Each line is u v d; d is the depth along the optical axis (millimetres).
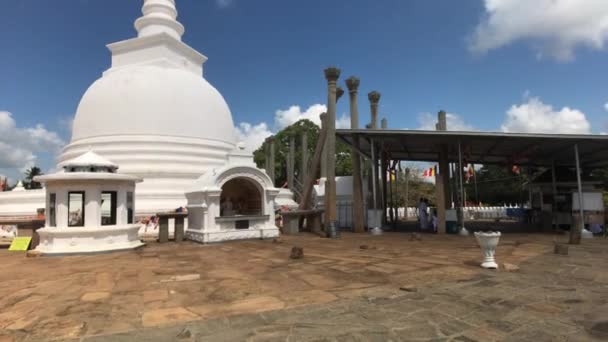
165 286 7836
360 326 5242
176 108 24453
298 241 16344
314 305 6301
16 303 6695
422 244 14719
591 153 20625
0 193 22156
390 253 12258
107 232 13398
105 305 6484
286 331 5090
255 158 48500
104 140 23297
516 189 43781
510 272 8875
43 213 19922
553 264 9875
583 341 4660
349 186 25547
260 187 17672
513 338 4770
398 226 25109
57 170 25828
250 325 5359
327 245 14742
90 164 13844
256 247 14375
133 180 14523
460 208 18844
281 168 46375
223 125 27031
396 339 4762
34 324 5547
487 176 48125
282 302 6516
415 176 50969
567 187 22547
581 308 5996
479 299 6543
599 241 15094
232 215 17969
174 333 5094
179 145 23906
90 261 11414
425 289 7285
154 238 18109
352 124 21422
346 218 25203
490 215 36031
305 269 9531
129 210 14805
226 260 11211
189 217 17734
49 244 13117
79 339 4938
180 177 22797
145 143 23172
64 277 8945
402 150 23703
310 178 21500
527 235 17906
